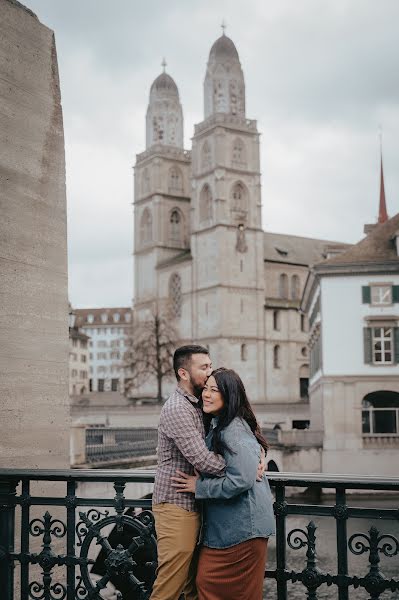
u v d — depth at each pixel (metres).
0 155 6.39
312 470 45.28
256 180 100.00
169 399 4.86
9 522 5.46
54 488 6.66
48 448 6.53
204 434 4.88
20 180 6.56
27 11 6.80
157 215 108.69
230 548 4.55
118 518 5.19
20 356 6.36
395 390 45.62
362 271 46.19
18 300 6.41
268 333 98.88
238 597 4.56
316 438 46.06
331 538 23.33
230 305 96.12
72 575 5.29
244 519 4.53
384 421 50.16
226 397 4.66
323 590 19.38
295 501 40.56
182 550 4.70
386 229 48.84
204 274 98.69
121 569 5.16
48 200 6.84
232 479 4.45
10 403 6.23
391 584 4.57
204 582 4.64
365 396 48.47
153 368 88.94
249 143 100.50
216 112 101.31
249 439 4.57
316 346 54.97
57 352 6.75
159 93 116.94
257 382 96.75
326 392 46.06
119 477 5.13
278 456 45.06
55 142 6.98
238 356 95.94
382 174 107.06
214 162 98.12
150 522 5.17
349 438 45.38
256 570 4.58
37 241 6.67
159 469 4.82
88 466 24.75
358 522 25.98
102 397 99.25
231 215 97.94
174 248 109.00
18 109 6.62
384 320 45.91
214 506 4.62
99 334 175.62
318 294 49.62
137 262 111.88
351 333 46.31
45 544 5.39
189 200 111.31
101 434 33.41
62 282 6.88
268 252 107.44
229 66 102.75
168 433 4.69
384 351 46.28
